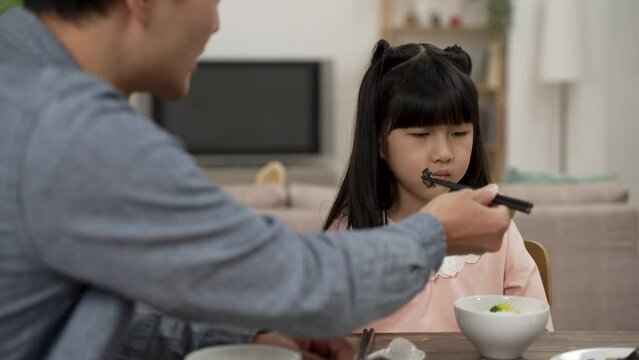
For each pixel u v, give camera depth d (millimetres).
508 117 5570
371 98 1401
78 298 709
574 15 5152
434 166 1312
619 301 2836
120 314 700
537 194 2955
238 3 5902
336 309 689
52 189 620
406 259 719
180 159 664
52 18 723
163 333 901
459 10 5789
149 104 5996
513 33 5520
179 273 643
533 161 5594
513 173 3543
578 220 2811
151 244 635
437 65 1348
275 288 669
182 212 645
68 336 684
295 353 731
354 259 698
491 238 805
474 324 936
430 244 748
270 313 667
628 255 2832
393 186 1436
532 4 5496
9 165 627
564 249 2820
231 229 657
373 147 1407
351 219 1427
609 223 2820
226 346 747
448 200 790
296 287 672
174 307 660
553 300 2830
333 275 689
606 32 5293
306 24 5910
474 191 801
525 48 5527
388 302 717
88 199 625
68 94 648
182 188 645
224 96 6023
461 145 1338
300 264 682
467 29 5691
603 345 1007
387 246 716
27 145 625
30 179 621
